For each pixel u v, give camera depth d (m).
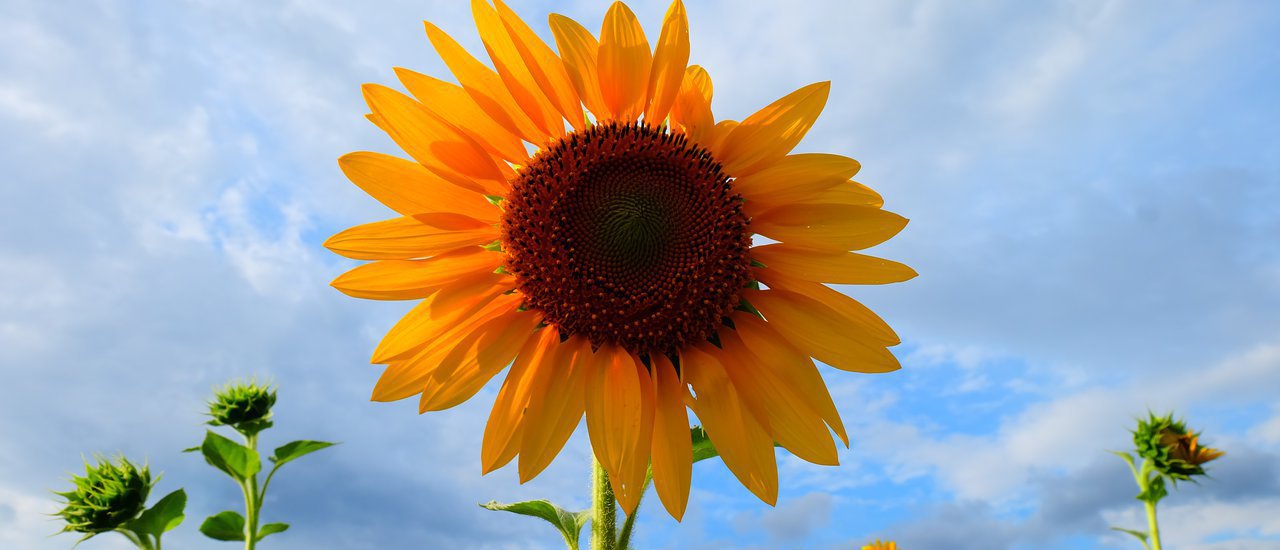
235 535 0.48
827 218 0.27
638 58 0.27
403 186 0.26
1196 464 0.56
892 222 0.27
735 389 0.26
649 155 0.27
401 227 0.26
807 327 0.26
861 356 0.26
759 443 0.26
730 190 0.27
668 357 0.27
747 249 0.27
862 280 0.26
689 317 0.27
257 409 0.49
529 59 0.26
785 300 0.27
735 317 0.27
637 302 0.26
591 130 0.28
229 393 0.50
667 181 0.27
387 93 0.25
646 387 0.26
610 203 0.27
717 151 0.28
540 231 0.27
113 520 0.41
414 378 0.25
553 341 0.27
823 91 0.28
